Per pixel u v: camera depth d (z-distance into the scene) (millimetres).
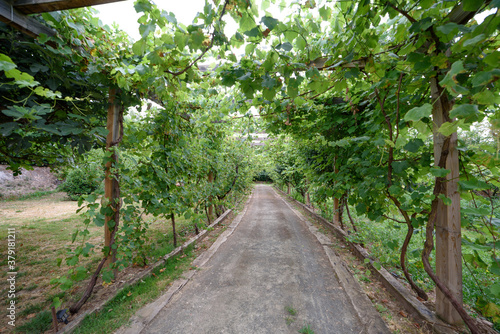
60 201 10656
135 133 2736
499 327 1729
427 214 1862
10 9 1485
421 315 1867
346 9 1583
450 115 1057
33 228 5324
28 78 1082
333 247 3896
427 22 1319
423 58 1486
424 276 2559
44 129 1898
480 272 2479
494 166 1522
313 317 1999
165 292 2389
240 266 3115
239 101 3055
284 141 7219
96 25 2156
